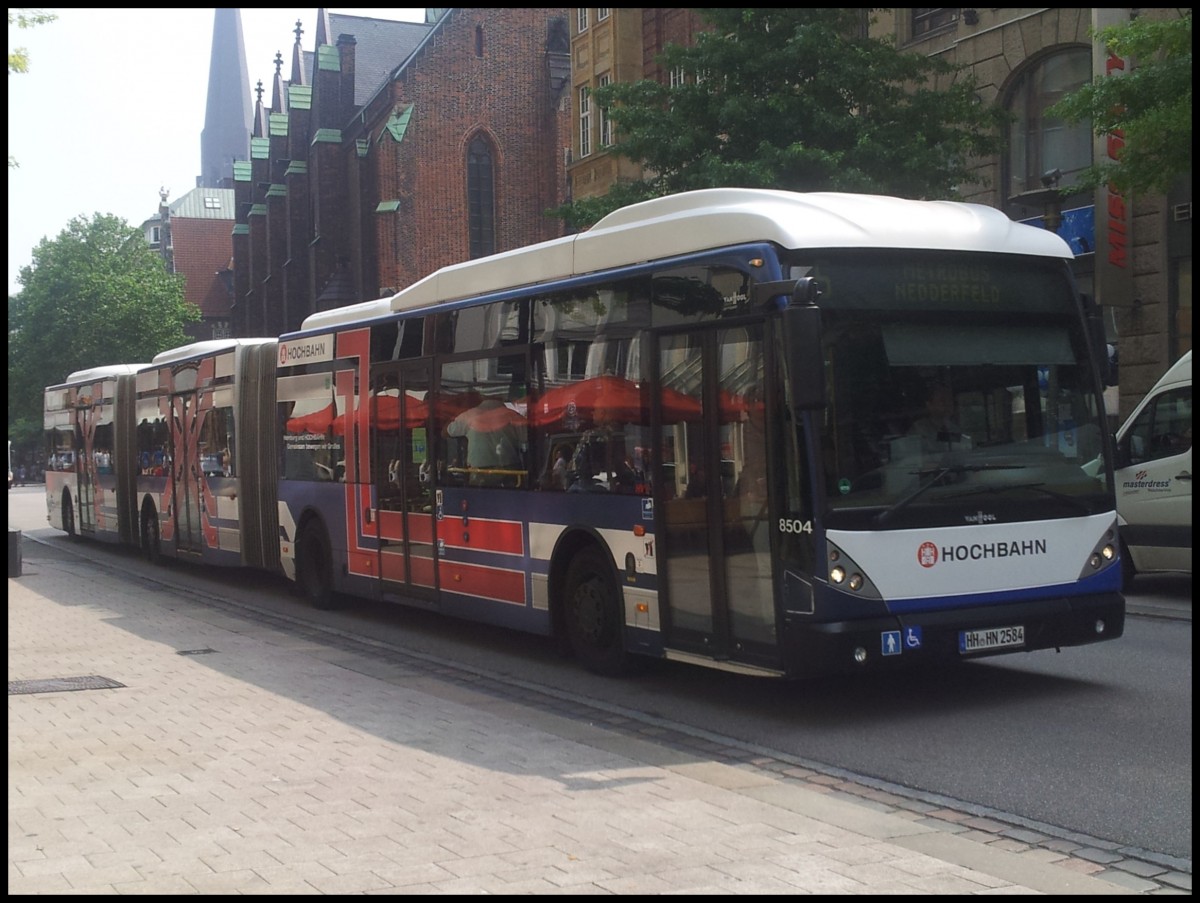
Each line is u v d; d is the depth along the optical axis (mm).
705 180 20438
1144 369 22297
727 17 20875
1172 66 15617
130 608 15922
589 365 10414
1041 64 24688
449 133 54938
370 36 66062
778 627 8461
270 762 7430
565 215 23328
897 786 7023
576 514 10602
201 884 5223
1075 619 8992
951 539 8586
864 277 8602
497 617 11828
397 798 6562
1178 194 21641
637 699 9711
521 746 7844
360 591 14414
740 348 8781
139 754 7680
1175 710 8695
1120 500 14586
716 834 5863
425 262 54438
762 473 8617
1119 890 5180
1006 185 25375
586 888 5094
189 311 82188
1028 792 6855
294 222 64688
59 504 29750
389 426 13680
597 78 37750
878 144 20234
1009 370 8953
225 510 18578
